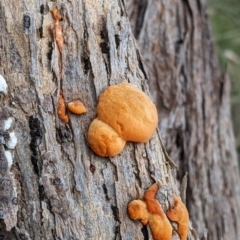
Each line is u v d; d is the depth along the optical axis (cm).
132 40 73
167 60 100
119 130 67
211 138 104
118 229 68
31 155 67
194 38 103
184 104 101
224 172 105
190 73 103
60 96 69
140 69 74
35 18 69
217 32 172
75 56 70
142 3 101
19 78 68
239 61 157
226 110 108
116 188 69
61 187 67
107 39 71
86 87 69
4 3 69
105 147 67
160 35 100
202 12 106
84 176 68
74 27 70
